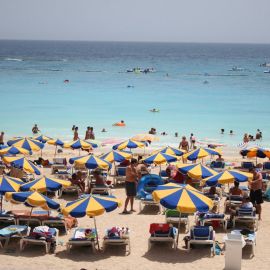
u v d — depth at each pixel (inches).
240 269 469.7
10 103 2079.2
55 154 1140.5
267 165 922.7
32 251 527.5
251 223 616.7
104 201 514.0
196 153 861.8
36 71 4010.8
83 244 525.7
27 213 606.2
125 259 509.7
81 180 778.8
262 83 3169.3
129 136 1439.5
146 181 765.3
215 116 1817.2
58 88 2699.3
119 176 853.8
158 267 487.5
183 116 1808.6
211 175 695.1
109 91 2588.6
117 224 625.3
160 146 1306.6
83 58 6894.7
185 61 6466.5
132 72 4069.9
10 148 880.9
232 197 669.3
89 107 1995.6
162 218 652.1
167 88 2787.9
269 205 729.0
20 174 788.0
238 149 1288.1
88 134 1264.8
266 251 534.6
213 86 2942.9
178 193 513.0
